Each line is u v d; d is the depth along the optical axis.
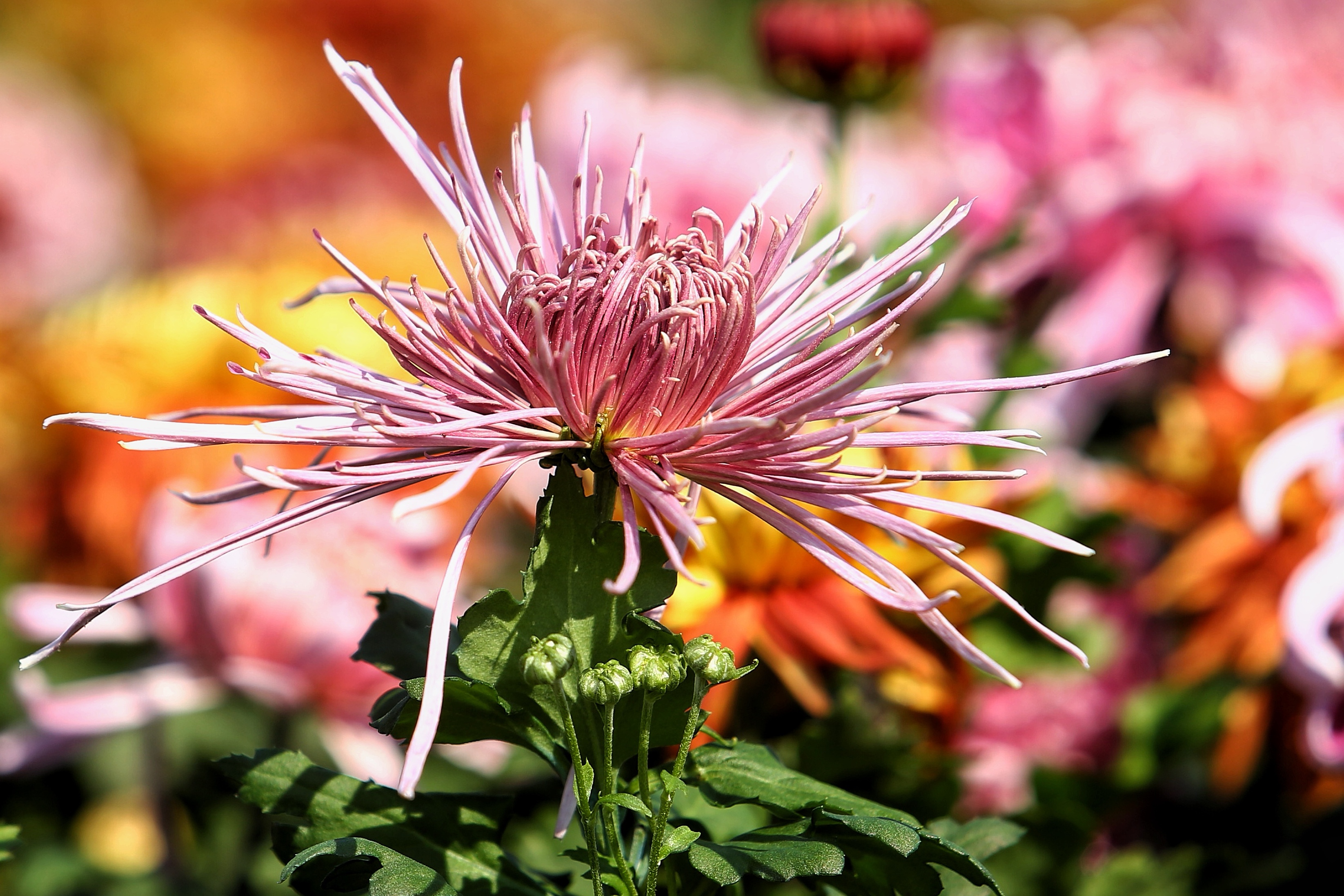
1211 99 1.03
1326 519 0.75
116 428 0.49
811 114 0.87
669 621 0.60
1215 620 0.79
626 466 0.50
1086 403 0.99
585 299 0.51
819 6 0.84
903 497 0.50
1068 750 0.79
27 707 0.70
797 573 0.61
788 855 0.50
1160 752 0.75
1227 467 0.81
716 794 0.52
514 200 0.53
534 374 0.51
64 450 0.86
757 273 0.52
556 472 0.51
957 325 0.73
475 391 0.51
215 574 0.70
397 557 0.77
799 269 0.54
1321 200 0.96
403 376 0.79
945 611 0.63
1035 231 0.98
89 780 0.95
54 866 0.79
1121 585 0.80
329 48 0.52
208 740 0.90
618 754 0.52
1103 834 0.79
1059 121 1.01
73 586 0.89
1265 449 0.73
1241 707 0.76
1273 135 0.99
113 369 0.83
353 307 0.51
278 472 0.49
